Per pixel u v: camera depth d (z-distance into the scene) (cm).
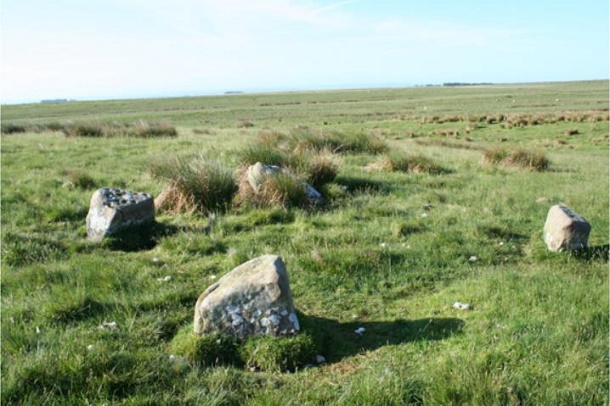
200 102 10750
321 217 884
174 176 964
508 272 632
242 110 7619
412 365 423
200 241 744
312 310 553
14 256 678
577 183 1291
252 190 972
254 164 1110
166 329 490
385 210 932
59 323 487
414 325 505
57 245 739
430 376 388
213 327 454
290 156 1164
